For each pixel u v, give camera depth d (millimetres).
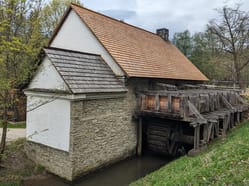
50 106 8727
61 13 18547
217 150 6859
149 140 11672
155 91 10531
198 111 9438
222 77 27891
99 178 8633
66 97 7977
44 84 8914
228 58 24125
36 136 9328
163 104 10000
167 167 7730
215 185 4176
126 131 10523
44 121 8977
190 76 15336
